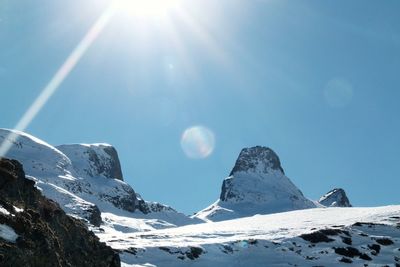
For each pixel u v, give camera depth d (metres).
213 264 67.56
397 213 109.88
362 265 69.88
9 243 23.98
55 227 31.89
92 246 35.88
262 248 76.38
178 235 89.88
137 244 72.75
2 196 28.16
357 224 93.69
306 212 138.25
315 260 71.88
